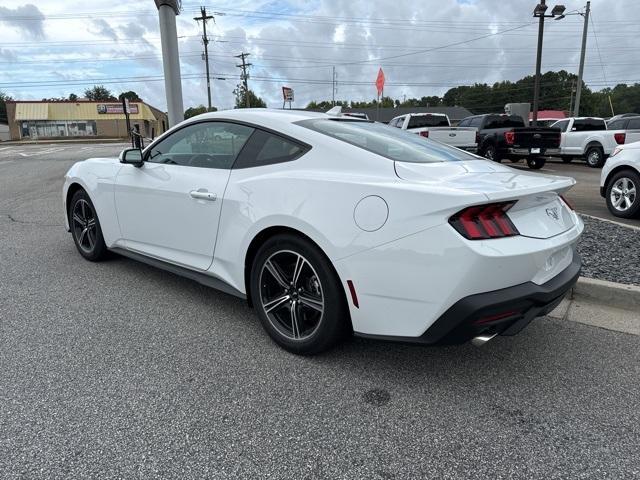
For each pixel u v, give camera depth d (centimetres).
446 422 244
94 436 228
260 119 338
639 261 467
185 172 370
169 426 237
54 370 288
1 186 1143
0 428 233
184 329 347
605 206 854
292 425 240
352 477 206
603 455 221
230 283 338
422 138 373
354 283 268
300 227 284
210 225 345
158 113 7638
